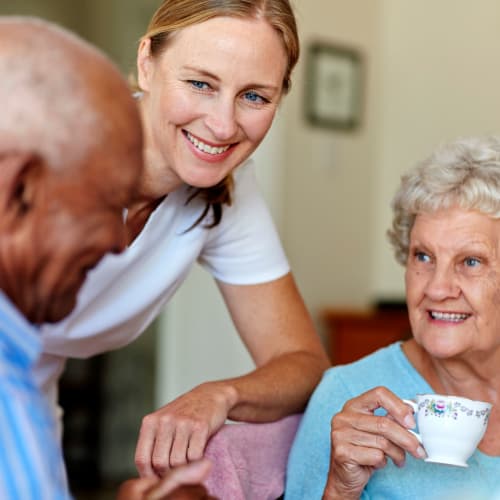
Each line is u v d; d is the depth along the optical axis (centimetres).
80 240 96
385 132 493
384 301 489
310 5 459
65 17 579
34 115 92
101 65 97
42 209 94
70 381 540
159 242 184
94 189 96
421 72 500
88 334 183
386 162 495
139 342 535
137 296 185
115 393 545
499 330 168
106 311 183
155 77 163
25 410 90
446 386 177
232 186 187
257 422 178
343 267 480
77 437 540
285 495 178
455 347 167
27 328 93
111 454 545
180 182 174
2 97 92
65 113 93
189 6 156
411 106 498
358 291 488
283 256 204
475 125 501
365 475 161
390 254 495
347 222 480
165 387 484
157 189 174
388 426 156
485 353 171
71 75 94
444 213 168
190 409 162
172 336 478
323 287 472
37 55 94
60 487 96
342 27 473
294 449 179
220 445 164
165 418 159
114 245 100
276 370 186
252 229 198
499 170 165
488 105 498
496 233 167
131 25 550
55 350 184
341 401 179
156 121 164
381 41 490
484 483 168
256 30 155
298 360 192
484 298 166
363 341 446
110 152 96
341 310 465
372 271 496
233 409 172
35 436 90
